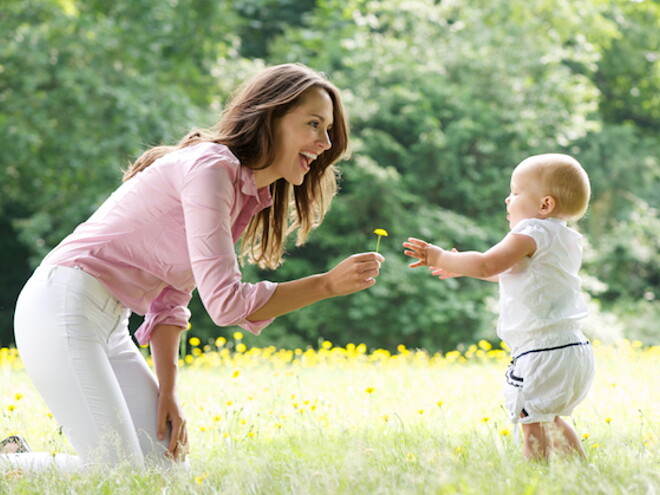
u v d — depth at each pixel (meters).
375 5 21.64
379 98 19.16
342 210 17.97
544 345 3.86
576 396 3.89
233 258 3.51
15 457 3.71
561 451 3.48
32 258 16.81
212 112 18.39
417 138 19.17
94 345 3.70
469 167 19.53
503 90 20.27
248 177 3.67
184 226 3.70
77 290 3.68
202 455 4.22
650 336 19.41
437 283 17.98
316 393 6.07
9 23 17.14
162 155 3.93
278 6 22.25
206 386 6.77
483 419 4.38
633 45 24.67
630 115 25.55
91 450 3.60
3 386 6.60
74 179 17.41
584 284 19.66
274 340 17.86
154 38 18.33
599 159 21.77
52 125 16.88
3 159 16.80
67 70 16.78
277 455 3.90
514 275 3.95
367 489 2.92
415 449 3.76
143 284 3.82
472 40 20.92
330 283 3.41
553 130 20.55
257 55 21.91
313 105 3.72
